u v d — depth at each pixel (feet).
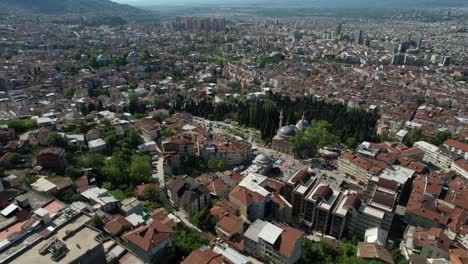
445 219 565.12
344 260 472.03
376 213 533.55
